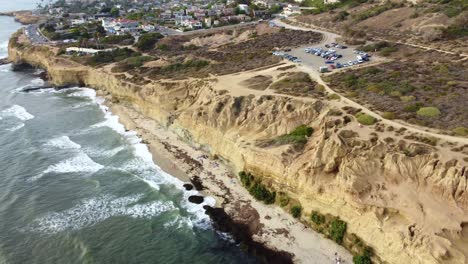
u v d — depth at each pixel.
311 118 65.06
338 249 49.28
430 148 49.97
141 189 64.19
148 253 50.91
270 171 58.72
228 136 68.81
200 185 64.81
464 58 80.31
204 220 56.66
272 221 55.06
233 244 52.22
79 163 72.56
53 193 63.31
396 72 76.44
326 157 53.88
